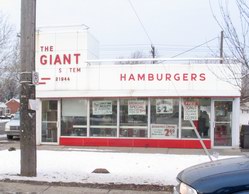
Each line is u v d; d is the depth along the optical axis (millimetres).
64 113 19062
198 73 17875
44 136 19188
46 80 18906
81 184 8852
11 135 23125
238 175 4383
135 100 18516
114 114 18672
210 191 4273
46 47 18906
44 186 8711
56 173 10234
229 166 4887
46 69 18906
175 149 17500
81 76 18672
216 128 18047
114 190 8398
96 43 20750
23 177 9492
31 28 9680
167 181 9266
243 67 10367
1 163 11914
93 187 8656
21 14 9703
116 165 11812
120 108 18641
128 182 9094
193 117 18094
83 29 18938
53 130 19141
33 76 9633
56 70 18828
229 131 18000
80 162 12352
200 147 17859
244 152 16531
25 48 9672
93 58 20109
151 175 10109
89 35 19016
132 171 10750
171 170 10930
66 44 18797
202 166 5219
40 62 18938
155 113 18391
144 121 18453
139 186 8695
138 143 18328
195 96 17844
